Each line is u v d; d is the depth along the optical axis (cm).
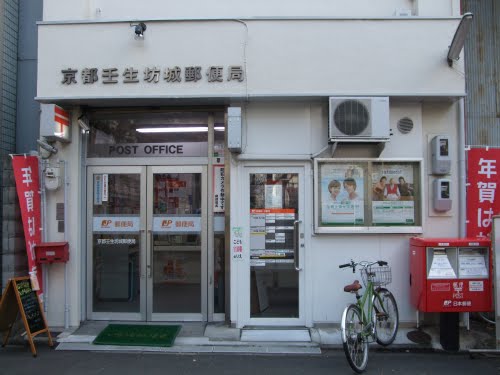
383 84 555
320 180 574
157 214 603
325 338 537
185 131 609
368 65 555
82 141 602
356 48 556
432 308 496
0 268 610
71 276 580
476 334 545
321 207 573
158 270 601
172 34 558
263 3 601
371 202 571
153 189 605
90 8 604
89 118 613
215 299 596
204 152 605
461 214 573
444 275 498
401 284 568
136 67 557
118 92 556
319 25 557
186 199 602
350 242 572
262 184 583
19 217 570
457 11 586
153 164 605
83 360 480
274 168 581
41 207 575
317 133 577
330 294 570
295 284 577
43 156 583
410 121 580
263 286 578
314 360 482
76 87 557
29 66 662
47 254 557
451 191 573
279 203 581
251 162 578
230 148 547
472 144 668
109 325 579
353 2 603
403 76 554
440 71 554
